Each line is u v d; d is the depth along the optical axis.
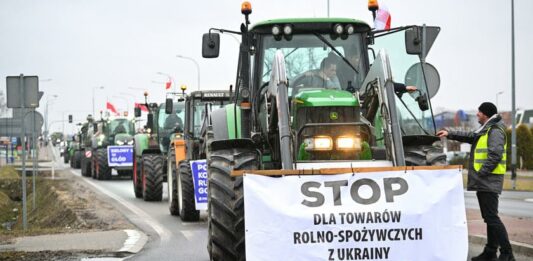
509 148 53.28
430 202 7.55
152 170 22.66
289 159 7.91
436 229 7.55
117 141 39.34
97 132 40.78
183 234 13.87
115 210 19.44
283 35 10.16
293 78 10.07
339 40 10.16
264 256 7.43
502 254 9.67
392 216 7.49
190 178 16.38
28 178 41.94
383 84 8.55
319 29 10.16
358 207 7.48
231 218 8.27
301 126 8.77
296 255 7.43
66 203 22.41
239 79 10.68
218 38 10.35
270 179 7.51
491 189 9.62
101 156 37.41
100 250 11.58
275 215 7.44
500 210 19.48
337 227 7.45
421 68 11.53
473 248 11.38
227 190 8.34
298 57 10.13
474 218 15.45
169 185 18.77
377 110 8.98
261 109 10.01
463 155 55.00
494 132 9.64
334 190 7.50
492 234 9.71
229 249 8.28
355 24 10.14
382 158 8.71
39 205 28.86
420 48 10.20
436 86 12.40
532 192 29.69
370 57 10.23
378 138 8.85
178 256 10.96
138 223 16.05
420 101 10.94
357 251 7.46
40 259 10.74
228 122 10.52
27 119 20.12
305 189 7.50
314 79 10.05
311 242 7.45
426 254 7.52
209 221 8.69
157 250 11.63
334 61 10.11
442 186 7.61
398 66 11.57
